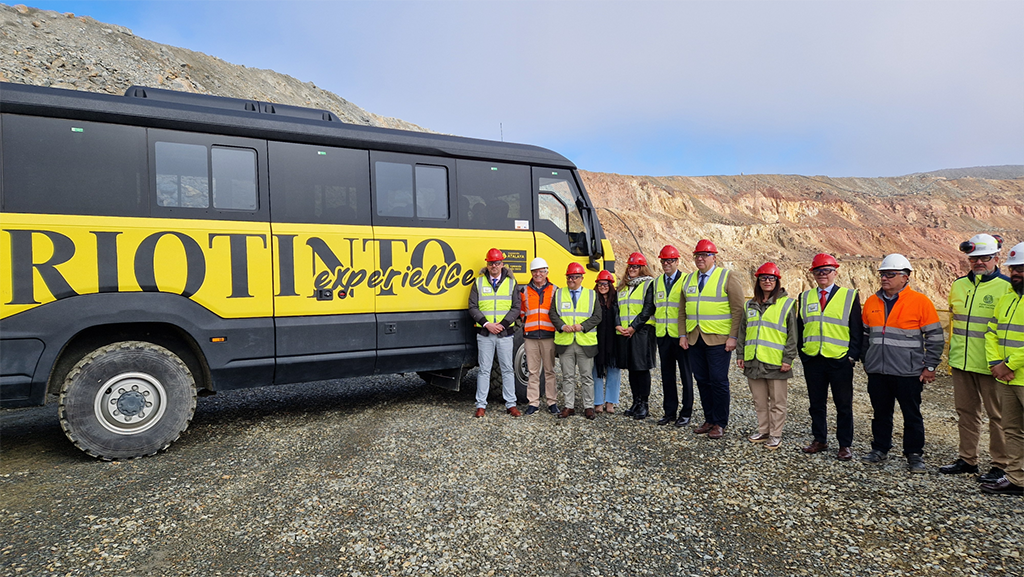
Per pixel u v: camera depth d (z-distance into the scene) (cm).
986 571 322
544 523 380
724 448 547
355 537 357
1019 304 422
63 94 492
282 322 577
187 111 542
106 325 518
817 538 362
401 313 646
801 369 1027
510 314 646
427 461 497
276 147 583
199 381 560
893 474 478
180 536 357
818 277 523
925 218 11556
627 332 643
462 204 689
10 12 2762
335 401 727
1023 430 429
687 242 6575
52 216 479
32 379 468
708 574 319
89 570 317
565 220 767
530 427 611
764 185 11100
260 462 495
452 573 317
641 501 417
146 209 518
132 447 503
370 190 632
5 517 381
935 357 477
